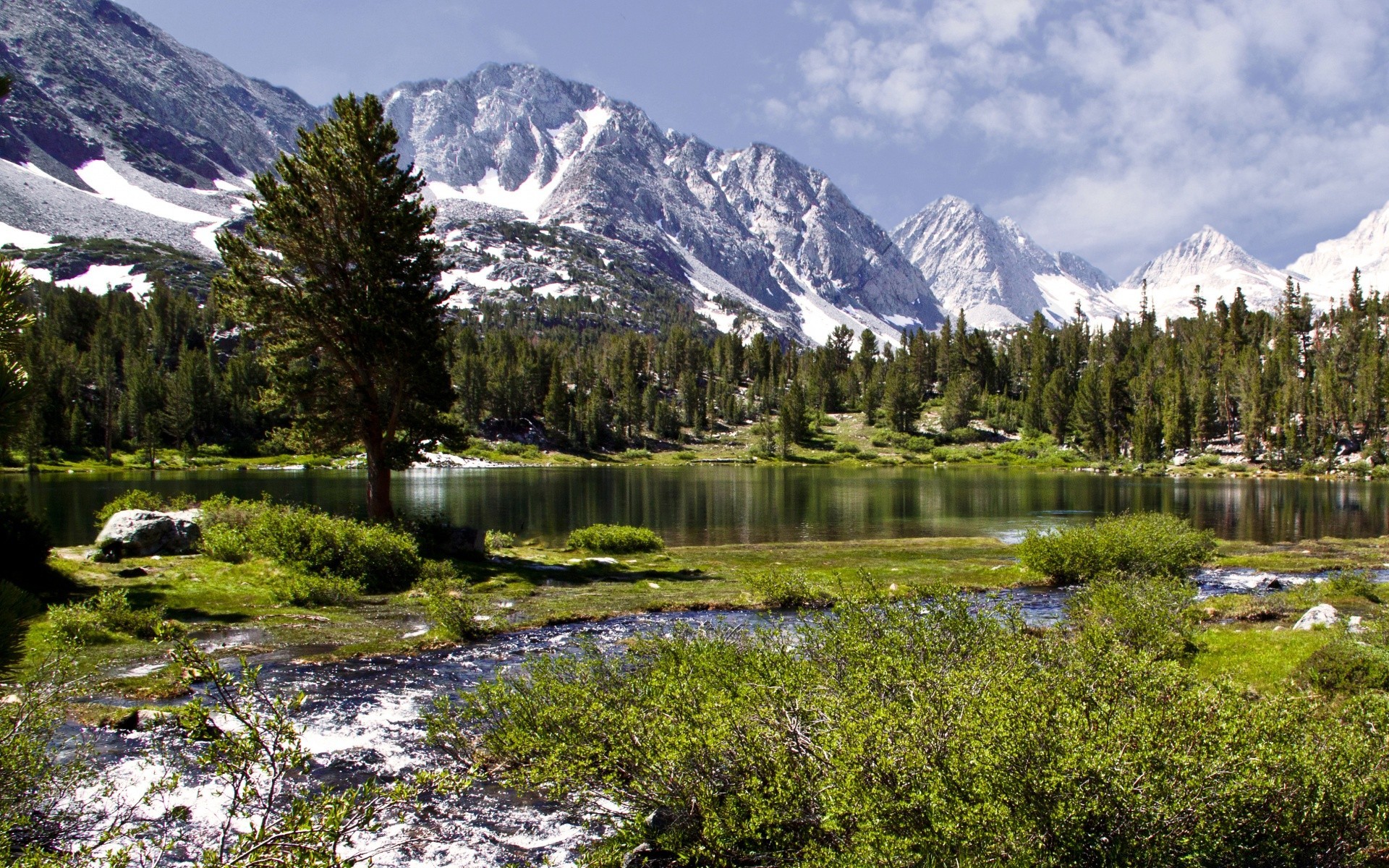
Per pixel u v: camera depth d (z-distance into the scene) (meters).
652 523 55.72
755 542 44.62
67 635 14.62
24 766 7.73
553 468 148.88
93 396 142.88
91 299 180.00
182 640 6.20
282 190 31.27
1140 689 6.80
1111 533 28.34
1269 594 24.72
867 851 5.80
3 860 6.08
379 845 8.45
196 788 9.45
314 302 30.88
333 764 10.61
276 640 17.75
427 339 33.22
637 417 186.25
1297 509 66.19
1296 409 140.62
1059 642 8.31
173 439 140.12
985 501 75.19
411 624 20.03
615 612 22.78
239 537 25.80
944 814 5.61
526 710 9.82
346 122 32.06
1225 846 5.69
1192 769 5.75
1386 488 93.25
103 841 6.52
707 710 7.75
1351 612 20.06
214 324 187.00
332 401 32.66
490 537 37.81
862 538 46.97
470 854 8.34
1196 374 163.50
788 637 10.73
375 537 25.97
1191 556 29.34
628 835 7.92
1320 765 6.11
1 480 93.88
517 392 179.50
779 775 6.97
